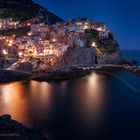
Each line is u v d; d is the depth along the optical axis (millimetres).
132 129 71375
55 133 68500
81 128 72250
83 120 79125
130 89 130875
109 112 87750
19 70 175375
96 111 89125
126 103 100750
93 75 182375
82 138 65500
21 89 130750
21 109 92375
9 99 108562
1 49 193000
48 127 73000
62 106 96250
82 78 169125
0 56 188750
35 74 173000
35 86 139500
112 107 94500
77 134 67875
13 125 59312
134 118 81000
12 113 87312
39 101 104500
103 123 76250
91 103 100812
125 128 72312
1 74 158375
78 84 146500
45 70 182875
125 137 66250
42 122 77375
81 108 93188
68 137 65812
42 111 89375
